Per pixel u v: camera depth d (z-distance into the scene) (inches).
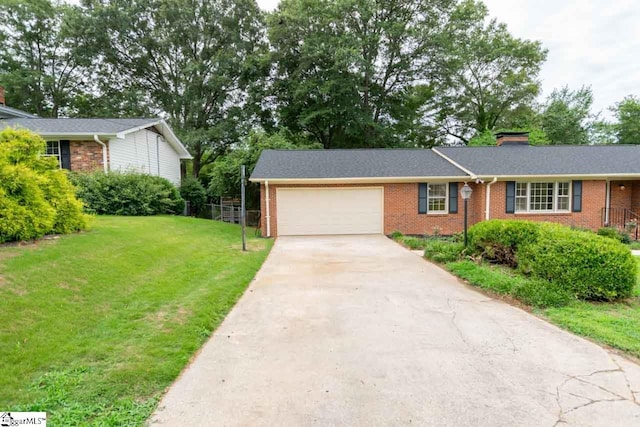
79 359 130.6
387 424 99.2
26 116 666.2
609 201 561.6
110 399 108.5
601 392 113.8
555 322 175.3
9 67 1037.8
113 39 956.6
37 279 190.1
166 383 119.3
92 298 187.2
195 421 99.9
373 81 976.3
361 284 252.2
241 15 993.5
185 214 671.8
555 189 540.7
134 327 161.6
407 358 138.9
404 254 372.5
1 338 135.2
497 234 292.0
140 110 1016.2
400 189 544.1
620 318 178.5
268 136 844.6
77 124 561.9
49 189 287.4
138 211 517.3
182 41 975.0
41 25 1055.0
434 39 877.8
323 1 848.3
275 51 904.9
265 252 385.7
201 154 1065.5
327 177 523.2
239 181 730.2
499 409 105.6
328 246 430.6
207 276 261.4
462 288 240.8
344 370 129.5
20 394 107.4
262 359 138.2
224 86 1001.5
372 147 975.6
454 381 121.6
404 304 207.0
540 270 230.1
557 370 128.3
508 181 532.4
